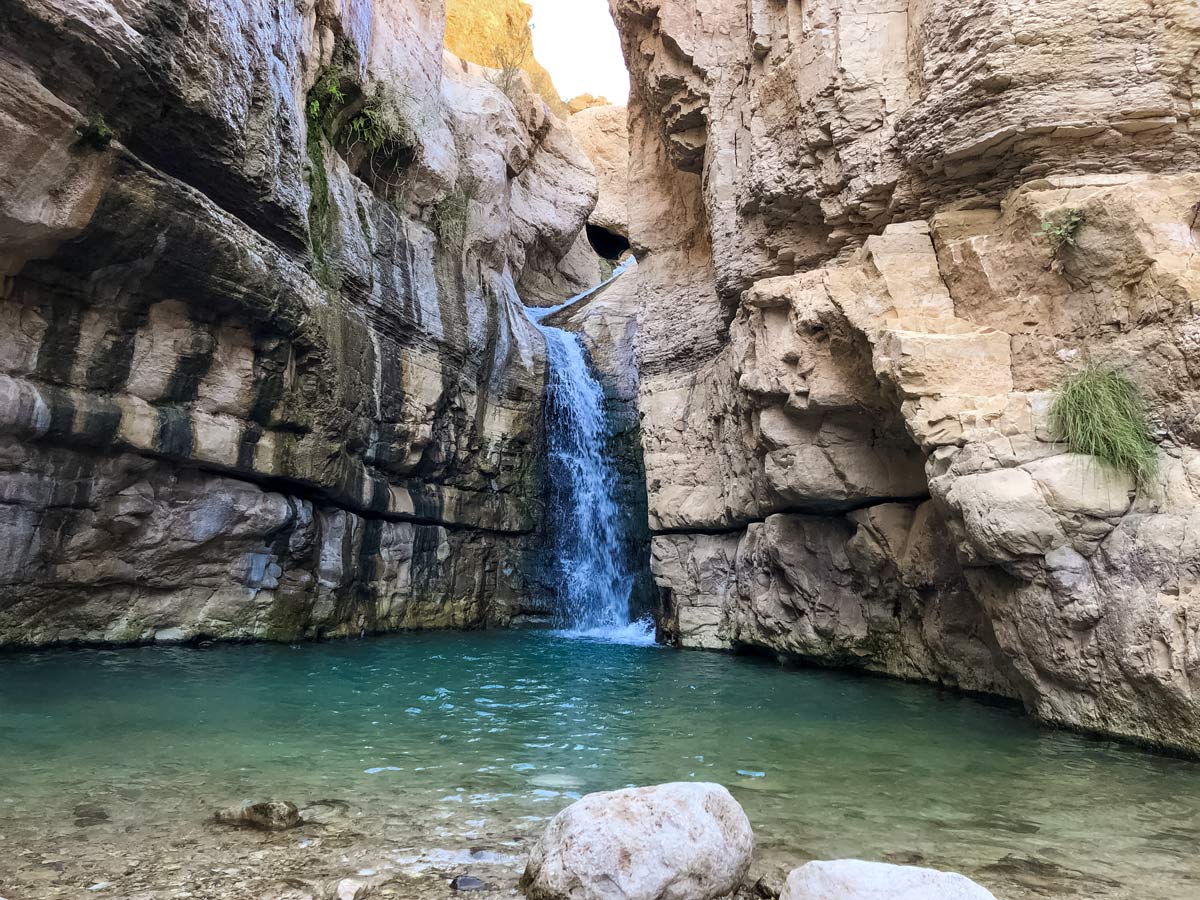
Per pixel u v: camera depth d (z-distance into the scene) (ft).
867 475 28.07
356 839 11.00
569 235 78.48
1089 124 21.63
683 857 9.00
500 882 9.68
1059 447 19.31
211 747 16.06
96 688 21.93
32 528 26.86
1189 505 16.87
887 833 11.57
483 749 16.80
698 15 38.27
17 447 25.91
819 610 31.45
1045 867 10.36
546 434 58.03
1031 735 18.58
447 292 49.75
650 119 46.26
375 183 46.62
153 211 26.05
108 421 27.96
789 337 28.73
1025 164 23.31
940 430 21.43
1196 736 15.90
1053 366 20.97
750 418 34.06
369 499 41.06
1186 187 19.69
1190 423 17.62
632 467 58.18
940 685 26.48
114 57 22.50
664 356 43.50
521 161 65.62
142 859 10.03
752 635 35.83
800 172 30.71
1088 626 18.16
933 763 15.89
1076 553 18.33
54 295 26.25
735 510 36.65
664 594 42.88
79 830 11.00
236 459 32.60
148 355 29.32
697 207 43.52
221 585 33.73
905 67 28.02
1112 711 17.78
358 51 42.80
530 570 55.06
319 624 38.06
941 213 25.08
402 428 43.52
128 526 29.73
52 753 15.10
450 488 49.21
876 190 27.78
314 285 35.63
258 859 10.15
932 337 22.38
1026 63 22.16
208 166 28.25
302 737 17.39
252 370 32.89
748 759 16.17
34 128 21.83
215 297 30.14
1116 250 19.72
